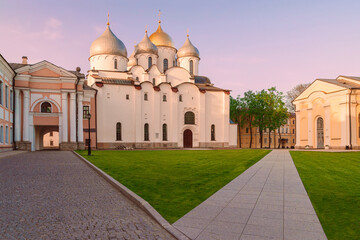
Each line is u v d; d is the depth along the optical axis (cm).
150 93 5688
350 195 916
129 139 5503
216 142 6272
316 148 5175
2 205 808
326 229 595
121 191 1013
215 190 1000
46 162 2111
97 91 5303
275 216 689
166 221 652
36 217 695
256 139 8375
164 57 6631
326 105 4953
